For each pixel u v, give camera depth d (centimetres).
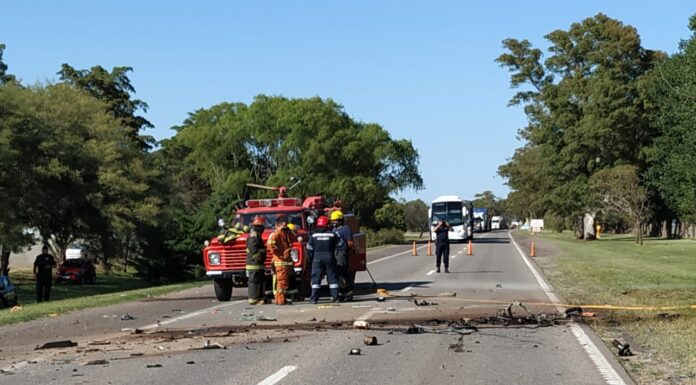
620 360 1041
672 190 5188
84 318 1587
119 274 5991
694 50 3059
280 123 7631
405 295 2008
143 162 4850
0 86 4206
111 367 1006
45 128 4241
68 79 7956
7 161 3875
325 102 7812
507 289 2175
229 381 914
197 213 4966
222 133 8006
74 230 4762
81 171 4381
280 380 919
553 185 7638
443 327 1364
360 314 1581
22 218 4247
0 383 911
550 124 7362
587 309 1644
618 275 2695
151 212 4522
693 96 3067
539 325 1384
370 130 8006
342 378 930
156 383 906
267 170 8156
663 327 1338
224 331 1346
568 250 4997
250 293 1852
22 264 6731
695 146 3334
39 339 1289
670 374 941
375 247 6719
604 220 8906
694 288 2164
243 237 1950
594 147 7112
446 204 6675
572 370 975
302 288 1942
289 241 1864
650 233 9375
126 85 8194
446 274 2856
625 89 6994
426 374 955
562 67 7631
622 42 7194
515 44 7681
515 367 997
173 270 4844
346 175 7712
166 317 1594
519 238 8250
